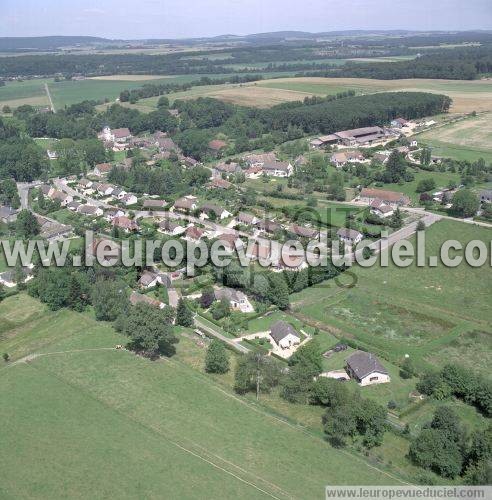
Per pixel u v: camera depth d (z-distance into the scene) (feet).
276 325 443.73
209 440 324.60
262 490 286.87
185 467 302.45
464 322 460.96
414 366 401.49
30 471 299.17
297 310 483.10
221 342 425.28
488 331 446.60
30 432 330.34
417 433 330.75
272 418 346.33
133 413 349.20
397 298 501.15
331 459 310.45
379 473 299.99
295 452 315.58
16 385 378.94
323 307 488.85
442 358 412.98
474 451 296.10
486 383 353.51
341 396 338.13
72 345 432.66
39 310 492.95
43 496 281.74
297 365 377.09
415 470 302.66
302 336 444.14
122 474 296.71
